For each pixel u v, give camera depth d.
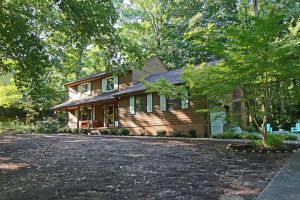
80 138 15.00
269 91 9.76
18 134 19.17
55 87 29.19
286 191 4.00
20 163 7.07
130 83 22.45
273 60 8.36
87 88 26.91
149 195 4.07
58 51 7.31
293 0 19.25
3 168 6.41
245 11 17.58
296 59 8.47
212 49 9.22
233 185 4.60
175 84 16.25
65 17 6.28
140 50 6.90
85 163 6.91
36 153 8.85
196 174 5.52
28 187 4.69
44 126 23.80
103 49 6.84
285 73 8.73
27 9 6.10
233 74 9.29
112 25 6.36
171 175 5.44
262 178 5.09
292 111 19.97
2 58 6.46
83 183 4.88
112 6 6.25
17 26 5.70
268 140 9.40
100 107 25.28
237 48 8.74
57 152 9.02
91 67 31.00
